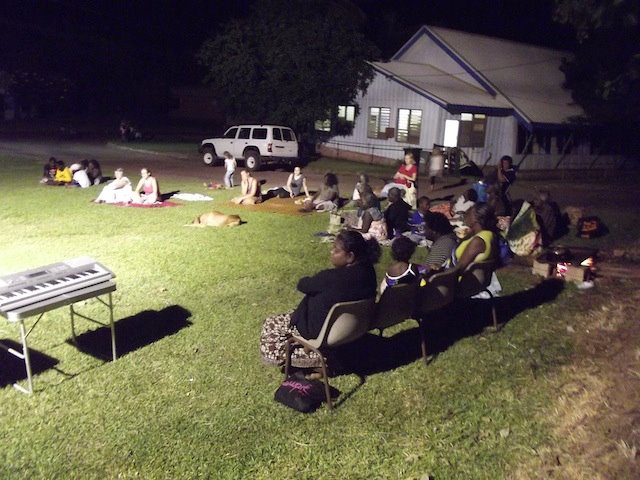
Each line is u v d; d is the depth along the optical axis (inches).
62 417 182.1
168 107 2126.0
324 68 1078.4
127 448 167.2
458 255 256.4
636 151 1139.9
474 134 950.4
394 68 1029.8
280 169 968.9
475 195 459.5
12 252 375.6
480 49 1099.3
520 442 169.8
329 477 156.6
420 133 970.1
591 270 322.7
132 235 427.2
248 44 1136.2
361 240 191.5
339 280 186.4
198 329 250.4
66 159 999.6
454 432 175.8
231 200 591.8
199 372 211.5
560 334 248.4
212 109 1984.5
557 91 1076.5
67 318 261.7
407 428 178.2
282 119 1131.3
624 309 271.1
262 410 187.0
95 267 208.8
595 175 1024.9
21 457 162.7
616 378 199.5
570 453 161.9
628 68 557.3
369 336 245.1
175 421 180.4
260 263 354.6
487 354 228.4
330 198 549.6
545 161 1023.6
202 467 159.8
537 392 197.9
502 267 347.3
